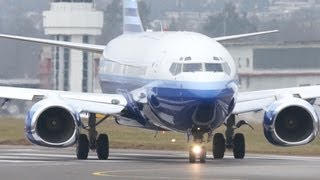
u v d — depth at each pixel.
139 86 94.88
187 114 87.31
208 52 89.31
